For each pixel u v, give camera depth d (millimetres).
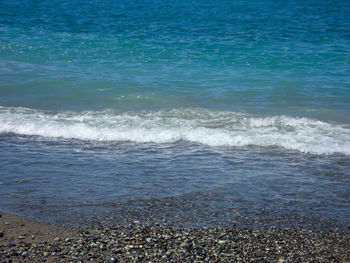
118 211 9500
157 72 22875
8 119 15609
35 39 29938
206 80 21547
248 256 7859
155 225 8938
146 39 31188
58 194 10234
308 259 7820
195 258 7723
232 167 12086
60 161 12273
